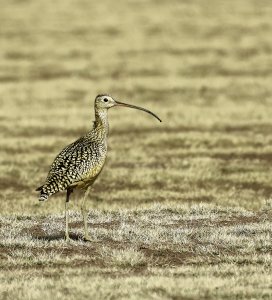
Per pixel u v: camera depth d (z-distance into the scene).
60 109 32.41
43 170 22.27
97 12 55.69
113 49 45.47
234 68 40.59
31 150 25.38
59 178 12.77
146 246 13.07
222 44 46.03
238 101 33.56
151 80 38.22
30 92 35.84
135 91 36.16
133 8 56.97
